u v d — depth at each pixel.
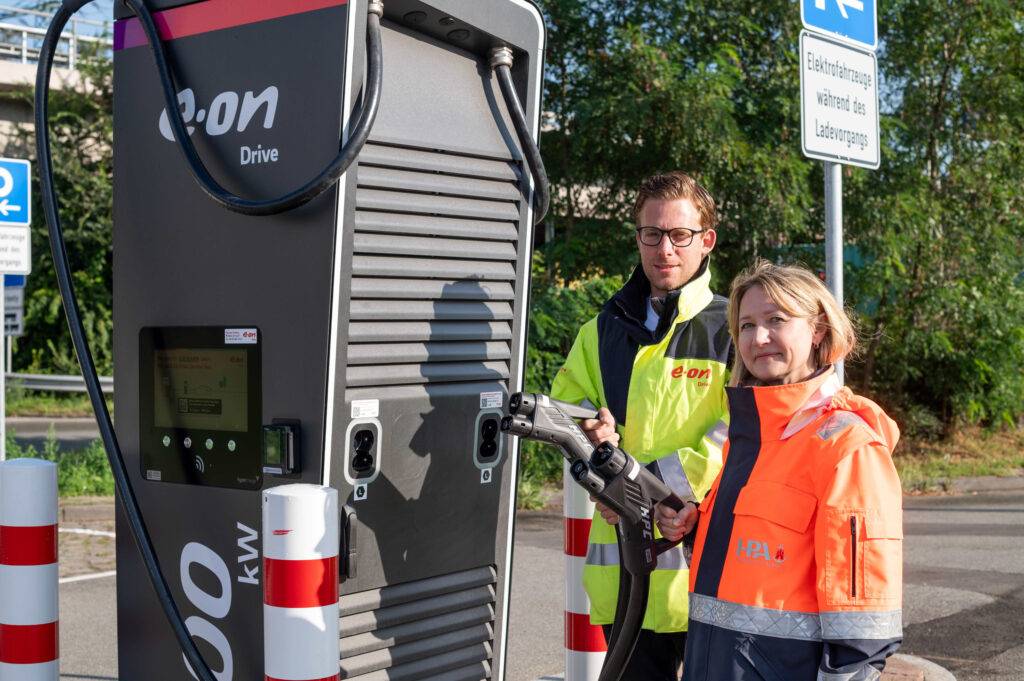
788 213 11.89
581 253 12.70
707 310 2.95
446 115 2.83
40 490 2.84
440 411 2.83
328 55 2.52
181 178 2.81
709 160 11.82
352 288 2.56
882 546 2.00
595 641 3.60
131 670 3.01
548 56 12.66
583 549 3.60
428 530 2.83
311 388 2.54
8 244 7.51
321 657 2.21
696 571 2.25
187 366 2.81
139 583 2.97
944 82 13.61
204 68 2.77
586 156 12.70
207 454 2.79
